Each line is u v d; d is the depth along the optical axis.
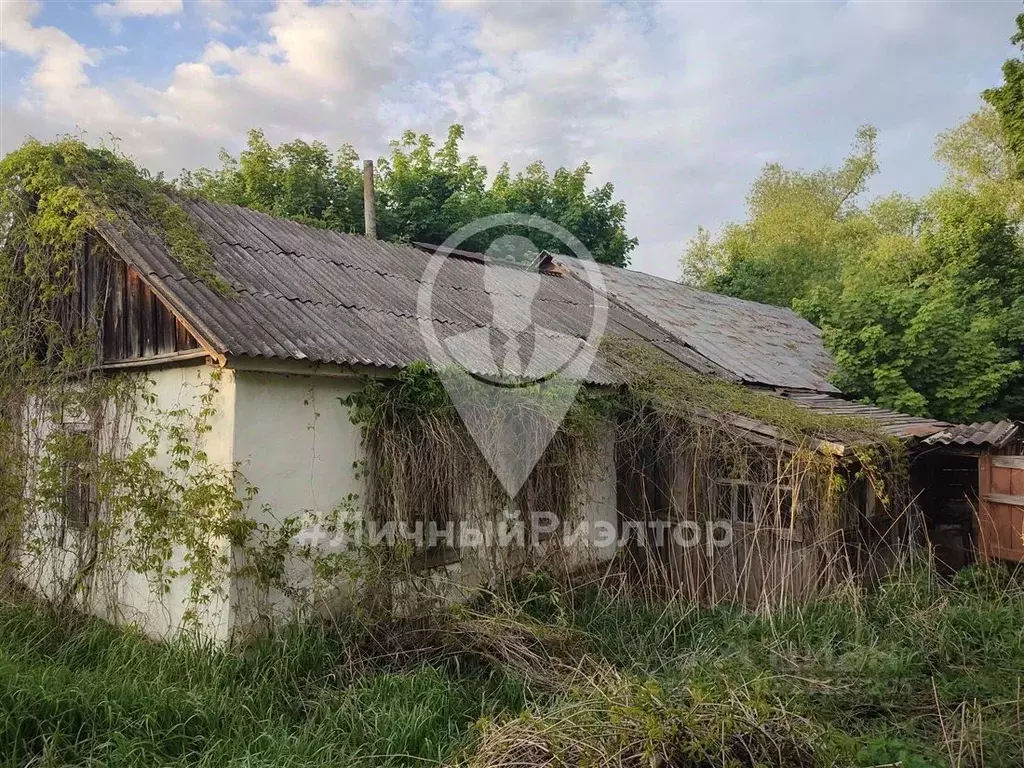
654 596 7.86
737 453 7.56
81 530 6.78
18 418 7.27
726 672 5.21
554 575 7.43
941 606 6.53
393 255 10.38
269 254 8.03
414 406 6.62
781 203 30.06
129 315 6.45
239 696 4.84
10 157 7.17
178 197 8.43
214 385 5.73
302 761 4.15
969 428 8.66
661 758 3.41
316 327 6.50
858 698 5.12
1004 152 20.42
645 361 9.27
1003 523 8.09
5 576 7.16
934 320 10.67
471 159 21.05
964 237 14.32
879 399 10.77
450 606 6.05
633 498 8.58
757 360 11.45
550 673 5.34
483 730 3.86
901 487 8.09
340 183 18.77
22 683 4.42
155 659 5.40
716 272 28.77
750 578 7.70
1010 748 4.32
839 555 7.12
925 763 3.98
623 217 22.53
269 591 5.79
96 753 4.11
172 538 5.89
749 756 3.49
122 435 6.51
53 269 7.17
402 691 5.01
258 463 5.73
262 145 18.59
